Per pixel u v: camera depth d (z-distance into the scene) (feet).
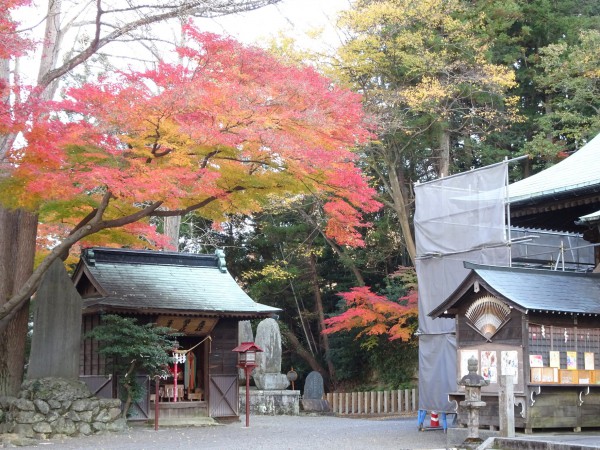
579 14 115.24
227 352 69.15
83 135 49.21
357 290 95.35
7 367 59.31
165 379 68.64
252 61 51.13
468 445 42.75
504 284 46.19
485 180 58.90
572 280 50.49
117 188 46.65
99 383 63.77
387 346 106.11
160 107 47.24
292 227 116.26
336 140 54.19
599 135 68.08
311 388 99.19
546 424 44.21
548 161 104.06
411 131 97.55
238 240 127.44
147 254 71.05
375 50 92.79
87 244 68.33
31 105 46.78
